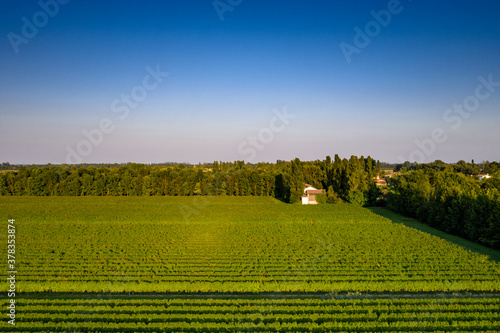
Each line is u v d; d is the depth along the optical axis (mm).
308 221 71875
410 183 81188
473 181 83625
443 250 47656
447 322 26734
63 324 26125
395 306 30047
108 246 50625
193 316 27766
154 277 36188
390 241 53500
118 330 26234
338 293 34562
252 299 32656
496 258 47219
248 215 79688
